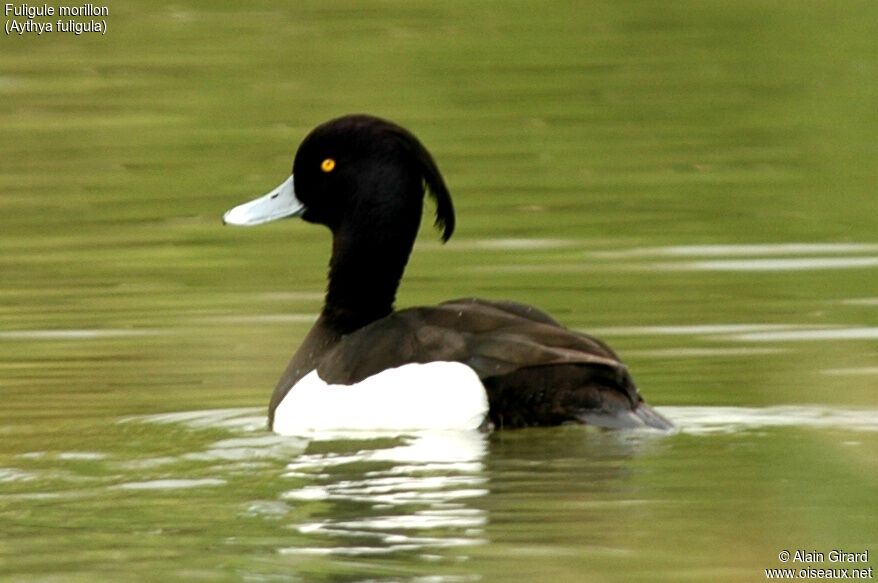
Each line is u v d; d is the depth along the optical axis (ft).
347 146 42.14
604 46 84.58
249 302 50.60
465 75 79.15
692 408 38.65
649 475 33.58
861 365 42.11
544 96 76.13
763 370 41.91
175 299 50.70
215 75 79.77
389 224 42.01
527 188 62.90
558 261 53.78
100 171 66.69
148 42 85.97
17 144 70.74
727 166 65.67
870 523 30.35
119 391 41.68
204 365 44.14
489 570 28.63
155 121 73.56
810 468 33.81
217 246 57.57
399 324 38.99
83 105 75.77
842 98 74.90
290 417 38.32
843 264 52.47
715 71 80.02
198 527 31.40
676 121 72.23
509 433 36.70
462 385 37.06
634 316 47.29
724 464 34.12
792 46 83.71
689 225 57.67
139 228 59.47
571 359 36.27
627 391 36.88
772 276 51.16
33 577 28.99
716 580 27.96
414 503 32.30
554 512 31.45
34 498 33.24
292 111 73.77
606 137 69.87
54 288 51.88
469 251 55.36
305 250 57.26
